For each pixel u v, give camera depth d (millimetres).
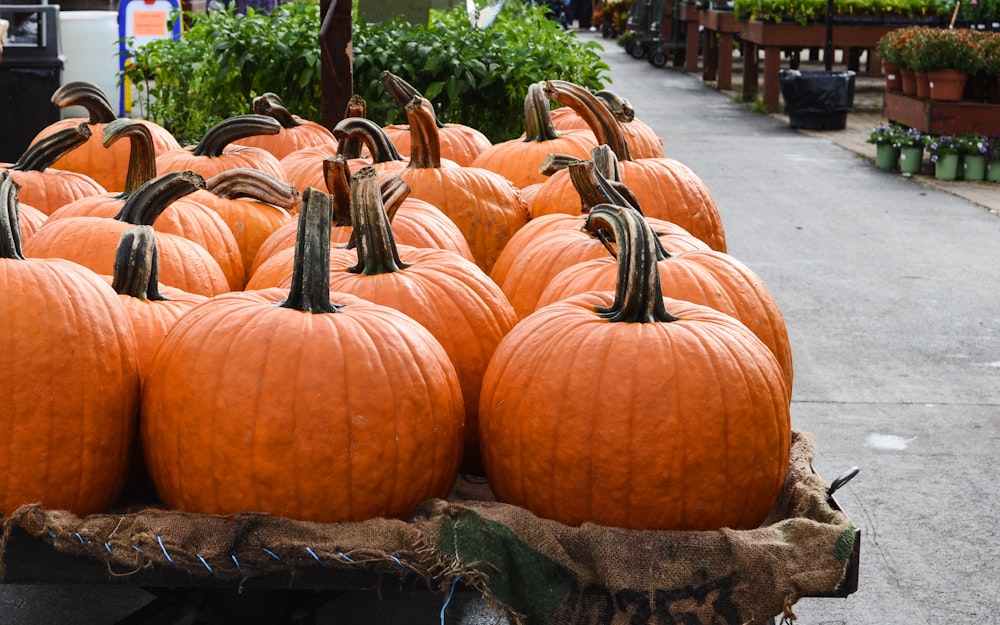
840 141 15859
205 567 2072
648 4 27109
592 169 3145
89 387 2217
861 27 18156
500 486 2357
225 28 7699
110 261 2961
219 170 4023
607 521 2213
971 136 12906
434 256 2826
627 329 2279
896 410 5910
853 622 3893
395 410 2188
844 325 7371
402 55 7488
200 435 2158
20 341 2156
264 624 2455
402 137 4688
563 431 2203
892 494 4895
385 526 2111
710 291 2797
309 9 8828
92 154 4348
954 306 7848
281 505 2154
